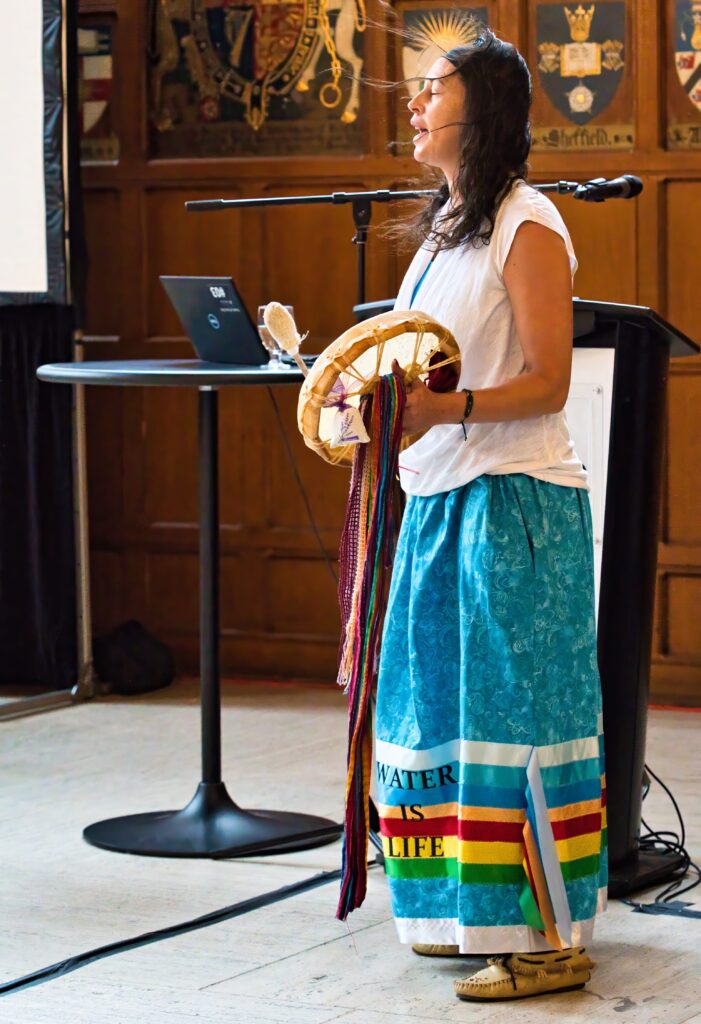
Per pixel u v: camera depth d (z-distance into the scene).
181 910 3.90
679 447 6.31
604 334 3.93
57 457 6.48
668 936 3.68
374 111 6.57
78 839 4.55
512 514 3.22
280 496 6.88
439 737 3.29
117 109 6.91
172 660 6.82
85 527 6.59
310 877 4.17
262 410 6.87
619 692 3.96
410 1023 3.13
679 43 6.22
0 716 6.20
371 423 3.08
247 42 6.73
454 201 3.36
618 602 3.95
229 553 6.96
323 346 6.73
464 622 3.22
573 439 3.98
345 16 6.59
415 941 3.33
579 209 6.36
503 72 3.22
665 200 6.29
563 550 3.28
